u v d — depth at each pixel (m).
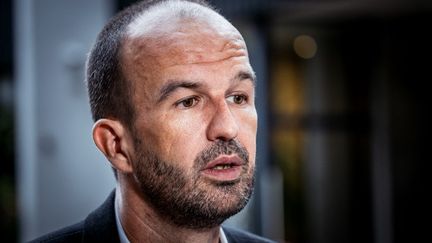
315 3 6.88
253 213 7.38
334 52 8.18
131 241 1.85
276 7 6.94
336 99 8.19
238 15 7.22
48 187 8.52
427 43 7.98
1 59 9.46
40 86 8.48
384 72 8.12
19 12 8.94
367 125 8.31
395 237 8.09
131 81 1.71
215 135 1.64
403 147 8.12
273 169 7.46
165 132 1.65
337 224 8.22
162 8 1.76
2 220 9.19
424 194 8.21
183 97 1.65
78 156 8.70
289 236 7.70
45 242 1.95
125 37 1.76
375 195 8.27
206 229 1.76
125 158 1.80
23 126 8.88
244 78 1.72
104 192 8.80
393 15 7.74
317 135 8.01
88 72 1.90
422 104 8.14
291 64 7.79
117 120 1.79
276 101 7.59
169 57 1.65
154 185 1.69
